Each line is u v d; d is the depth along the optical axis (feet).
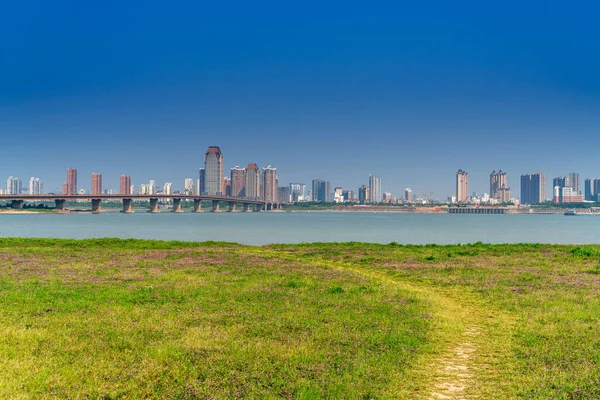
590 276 98.32
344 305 71.87
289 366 45.73
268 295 79.30
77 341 53.06
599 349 50.55
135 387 40.68
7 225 544.21
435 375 44.34
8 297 75.20
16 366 44.39
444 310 70.13
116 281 93.15
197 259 131.95
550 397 38.96
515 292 81.97
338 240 324.80
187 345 51.52
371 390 40.16
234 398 38.68
